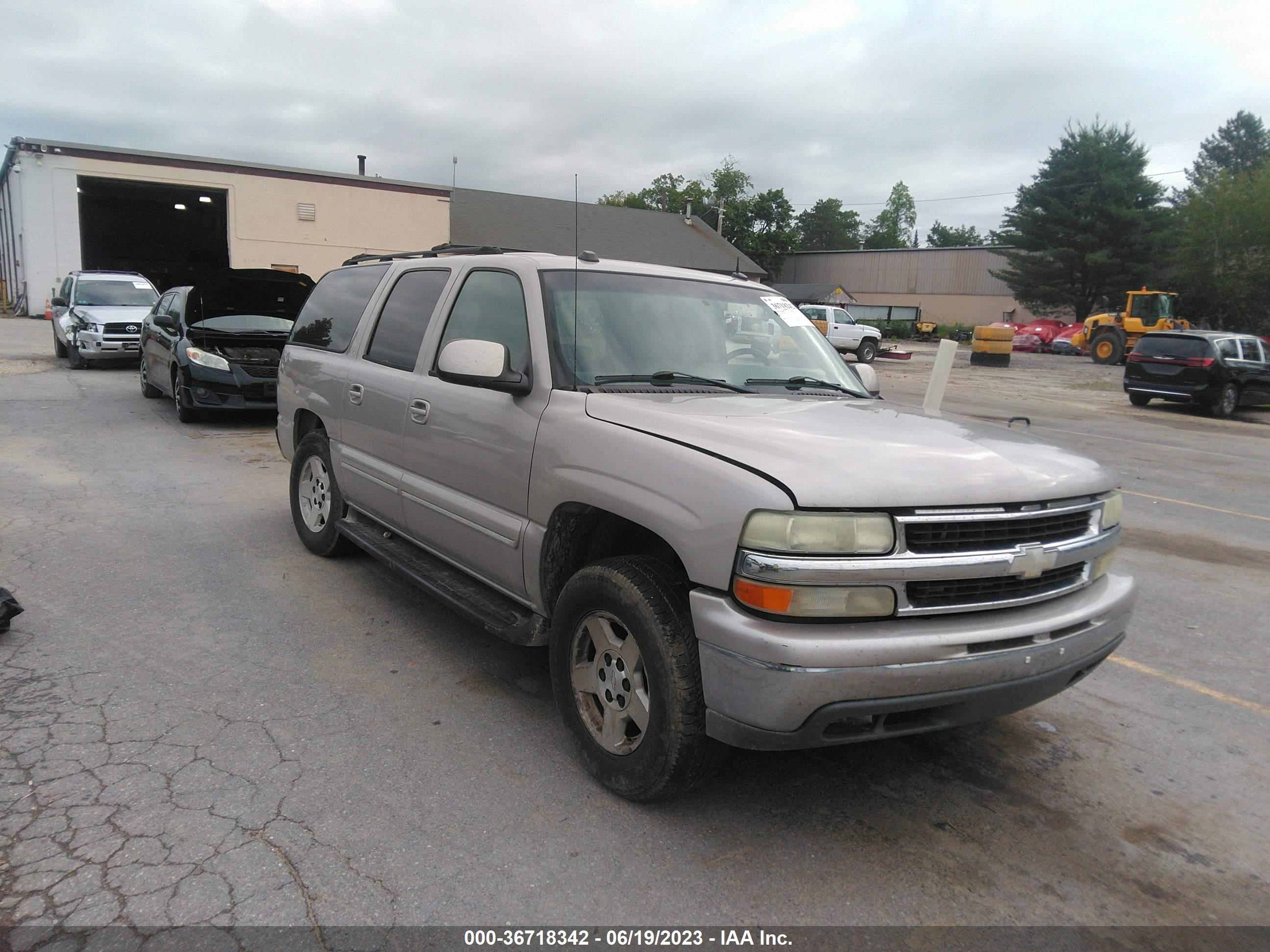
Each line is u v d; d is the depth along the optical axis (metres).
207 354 10.07
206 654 3.96
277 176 31.73
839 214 110.50
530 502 3.27
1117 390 23.08
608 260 3.94
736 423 2.87
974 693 2.55
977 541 2.59
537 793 2.95
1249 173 44.88
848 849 2.75
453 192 41.78
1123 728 3.76
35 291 29.09
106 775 2.91
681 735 2.65
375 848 2.60
